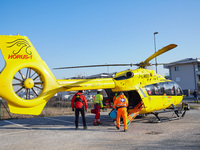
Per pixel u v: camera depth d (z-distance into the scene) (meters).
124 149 4.64
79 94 7.59
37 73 7.23
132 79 8.52
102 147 4.86
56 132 6.94
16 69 6.68
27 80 6.81
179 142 5.10
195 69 40.53
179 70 42.78
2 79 6.49
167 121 8.80
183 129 6.80
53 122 9.48
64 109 17.19
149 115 10.97
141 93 8.41
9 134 6.81
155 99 8.85
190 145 4.79
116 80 8.65
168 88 9.61
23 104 6.79
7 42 6.71
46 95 7.20
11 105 6.74
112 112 8.25
